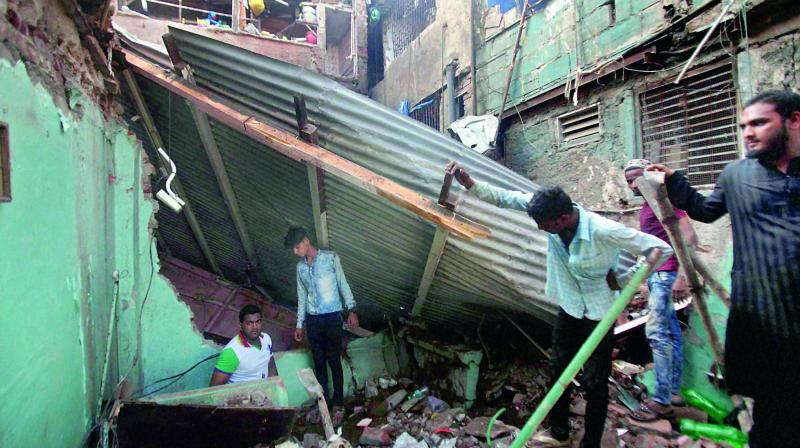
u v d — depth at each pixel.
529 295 3.26
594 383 2.44
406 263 3.82
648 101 5.48
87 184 2.17
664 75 5.17
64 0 1.82
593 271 2.38
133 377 2.88
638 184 2.09
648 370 3.48
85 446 2.07
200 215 4.80
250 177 3.86
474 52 8.47
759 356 1.69
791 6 3.91
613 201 5.86
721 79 4.62
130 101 3.65
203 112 3.35
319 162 2.96
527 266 3.21
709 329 2.12
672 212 2.02
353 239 3.86
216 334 4.83
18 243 1.35
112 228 2.77
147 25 7.79
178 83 3.18
